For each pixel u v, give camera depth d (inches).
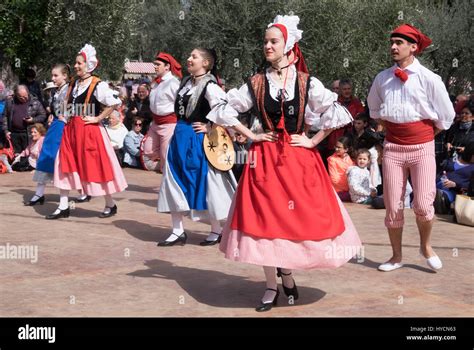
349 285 197.5
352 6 740.0
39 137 445.4
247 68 661.3
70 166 291.1
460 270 215.3
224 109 170.1
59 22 652.1
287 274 176.6
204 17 655.1
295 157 167.0
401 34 201.8
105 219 295.3
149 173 458.3
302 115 170.6
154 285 195.8
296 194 163.5
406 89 203.9
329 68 714.8
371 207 332.2
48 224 282.2
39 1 640.4
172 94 311.1
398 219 212.2
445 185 323.0
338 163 352.2
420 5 925.8
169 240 248.1
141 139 477.7
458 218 294.0
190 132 245.1
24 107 461.4
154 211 317.1
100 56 664.4
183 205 243.1
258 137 169.3
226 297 184.7
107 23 657.6
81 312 169.9
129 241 253.4
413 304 179.0
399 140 207.6
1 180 406.9
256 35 657.0
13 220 289.1
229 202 245.8
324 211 165.3
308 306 176.6
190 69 247.4
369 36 767.7
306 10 676.7
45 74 725.9
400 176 210.7
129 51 692.1
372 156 346.6
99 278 202.5
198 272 210.8
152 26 1091.3
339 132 369.1
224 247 174.6
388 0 769.6
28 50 647.8
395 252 215.5
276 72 171.6
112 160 295.1
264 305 172.6
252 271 213.0
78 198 339.6
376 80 210.7
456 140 361.1
